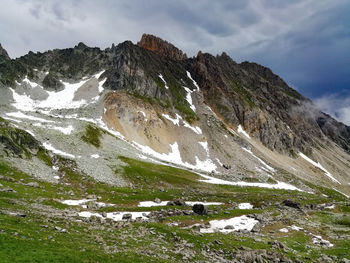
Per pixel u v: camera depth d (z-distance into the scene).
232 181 150.25
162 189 104.00
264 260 46.28
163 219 65.50
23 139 103.69
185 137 198.50
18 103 181.00
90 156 119.38
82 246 37.59
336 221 81.88
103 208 70.56
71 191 83.88
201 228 63.25
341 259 51.12
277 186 163.62
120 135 168.25
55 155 109.19
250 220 74.00
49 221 47.62
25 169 91.25
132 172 116.44
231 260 45.59
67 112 178.25
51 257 30.83
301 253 53.75
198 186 122.88
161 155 170.25
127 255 38.00
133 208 73.75
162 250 43.97
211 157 185.62
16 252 29.98
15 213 46.66
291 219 78.25
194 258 43.28
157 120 198.62
